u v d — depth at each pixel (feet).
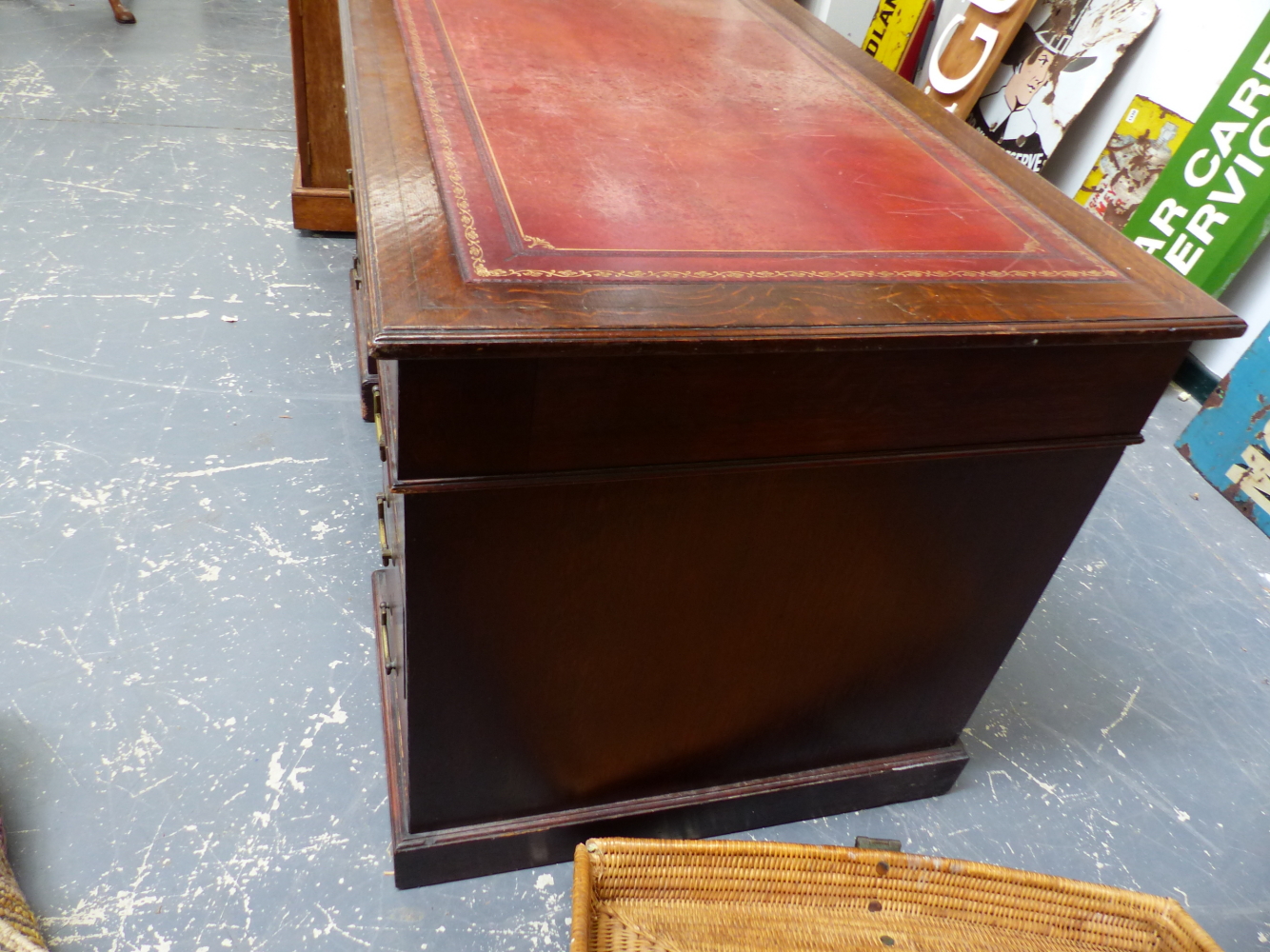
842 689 4.37
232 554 5.83
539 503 3.08
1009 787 5.24
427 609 3.26
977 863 3.84
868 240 3.48
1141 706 5.88
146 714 4.87
